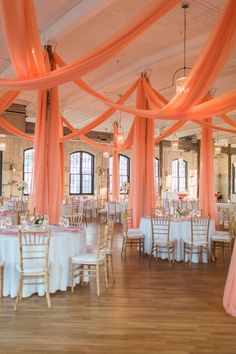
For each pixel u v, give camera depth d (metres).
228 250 8.56
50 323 4.05
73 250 5.42
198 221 7.23
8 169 17.73
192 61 8.92
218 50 4.30
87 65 4.80
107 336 3.73
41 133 7.09
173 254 7.37
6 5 3.84
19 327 3.93
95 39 7.98
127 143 11.60
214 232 7.69
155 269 6.70
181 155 23.31
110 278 6.04
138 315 4.33
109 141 19.27
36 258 4.79
